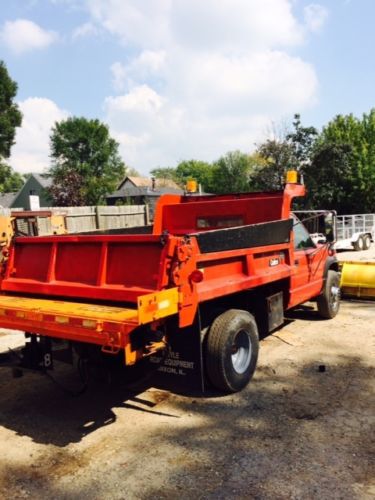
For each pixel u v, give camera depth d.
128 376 4.48
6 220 10.07
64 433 4.25
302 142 26.23
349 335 6.95
